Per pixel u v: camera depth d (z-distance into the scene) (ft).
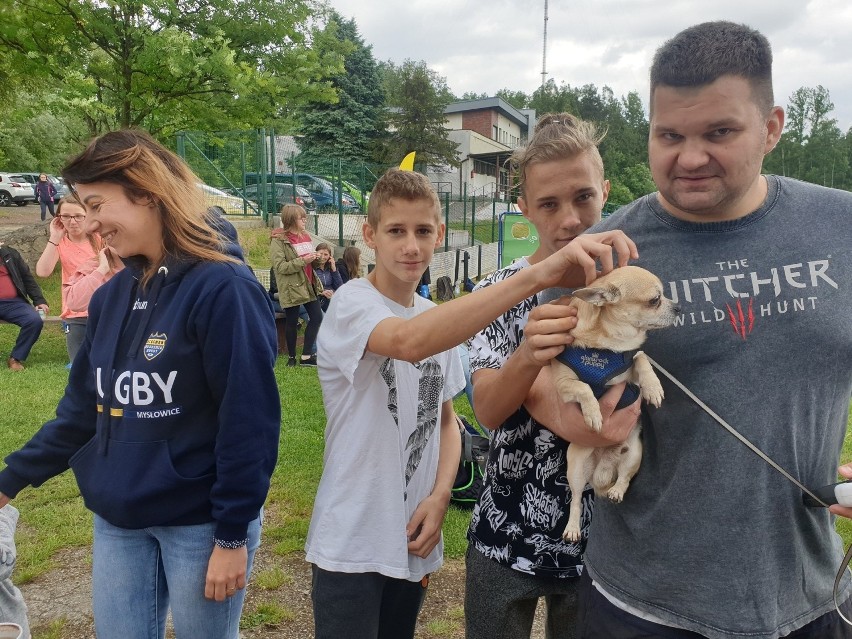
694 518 5.09
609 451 5.69
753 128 4.75
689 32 4.93
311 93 38.81
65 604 11.36
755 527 4.95
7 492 7.16
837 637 5.32
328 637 6.63
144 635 6.70
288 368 28.12
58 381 24.53
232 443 6.28
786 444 4.97
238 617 7.11
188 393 6.38
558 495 6.64
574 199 6.79
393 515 6.76
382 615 7.38
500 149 153.38
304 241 28.89
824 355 4.96
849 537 13.73
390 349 5.90
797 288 4.97
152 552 6.70
